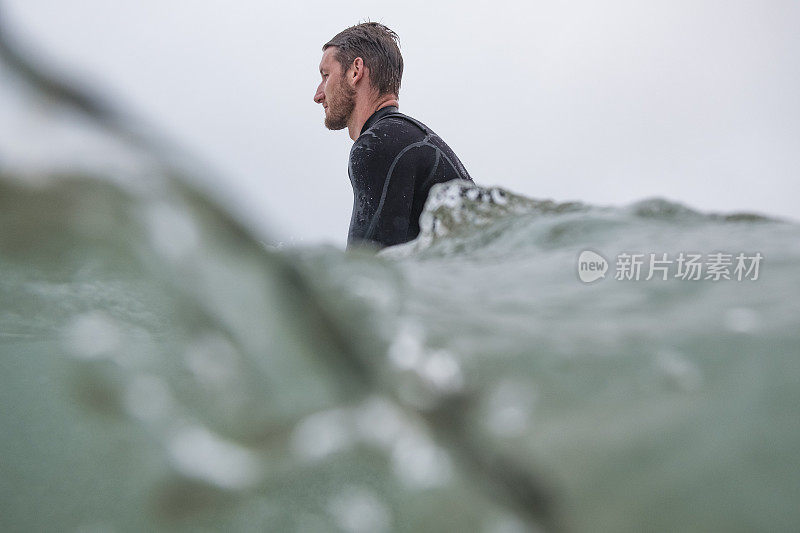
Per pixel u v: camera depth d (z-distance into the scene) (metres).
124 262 1.88
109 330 2.05
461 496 1.82
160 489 1.80
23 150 1.46
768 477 1.55
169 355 1.91
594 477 1.65
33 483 2.10
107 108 1.52
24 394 2.85
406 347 1.92
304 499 1.94
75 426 2.55
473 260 2.96
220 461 1.78
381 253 3.44
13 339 3.18
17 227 1.71
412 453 1.84
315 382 1.84
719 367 1.91
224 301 1.81
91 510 1.91
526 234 3.16
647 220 3.16
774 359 1.91
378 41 6.29
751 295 2.26
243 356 1.84
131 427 1.88
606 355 2.00
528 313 2.27
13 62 1.34
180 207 1.68
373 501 1.90
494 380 1.89
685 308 2.23
